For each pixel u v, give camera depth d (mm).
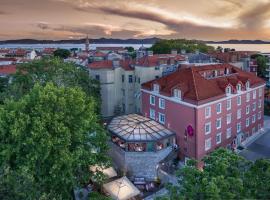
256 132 72188
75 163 38750
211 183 21828
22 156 36562
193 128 53406
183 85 56219
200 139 53719
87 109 43531
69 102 41125
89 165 42688
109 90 74312
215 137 57406
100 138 44188
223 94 57656
